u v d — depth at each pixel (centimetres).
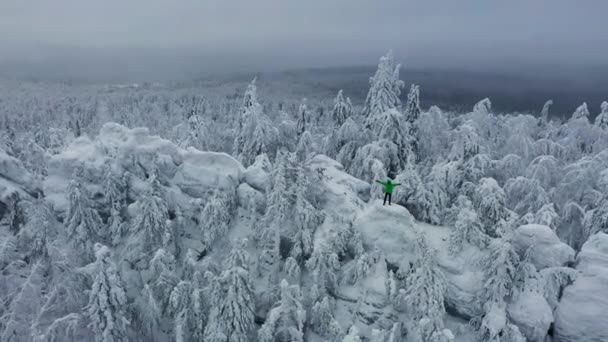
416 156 3425
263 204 2706
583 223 2566
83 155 2828
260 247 2570
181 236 2611
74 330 2033
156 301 2291
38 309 2136
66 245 2444
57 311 2194
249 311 2117
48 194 2762
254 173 2783
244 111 3794
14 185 2869
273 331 2080
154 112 11169
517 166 3159
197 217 2683
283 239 2506
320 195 2589
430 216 2522
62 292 2211
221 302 2064
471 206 2288
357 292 2228
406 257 2264
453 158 2983
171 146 2856
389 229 2312
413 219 2373
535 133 4122
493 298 2020
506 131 4053
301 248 2434
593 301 1972
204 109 11612
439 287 1961
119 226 2556
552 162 2991
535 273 2067
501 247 2005
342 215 2458
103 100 15850
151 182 2403
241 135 3559
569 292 2061
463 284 2108
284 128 3784
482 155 2867
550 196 2903
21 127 9906
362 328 2144
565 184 2850
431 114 3544
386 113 3088
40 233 2316
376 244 2312
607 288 1967
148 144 2841
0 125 9500
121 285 2072
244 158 3394
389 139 3072
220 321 2047
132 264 2417
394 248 2283
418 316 1986
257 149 3300
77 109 12588
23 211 2680
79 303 2198
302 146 3456
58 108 12888
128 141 2811
